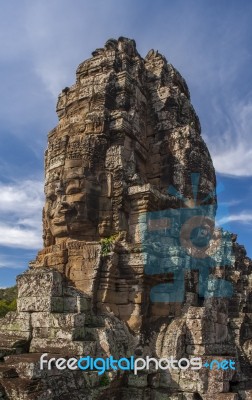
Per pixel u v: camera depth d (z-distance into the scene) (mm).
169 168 13617
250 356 14789
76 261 11469
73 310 9797
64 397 7906
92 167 12125
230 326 17094
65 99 14172
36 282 9836
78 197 11859
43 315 9492
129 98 13461
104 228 11922
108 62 13781
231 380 10602
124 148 12625
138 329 10828
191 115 15289
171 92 14562
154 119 14477
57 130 13617
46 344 9164
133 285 11242
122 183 12125
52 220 12367
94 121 12562
